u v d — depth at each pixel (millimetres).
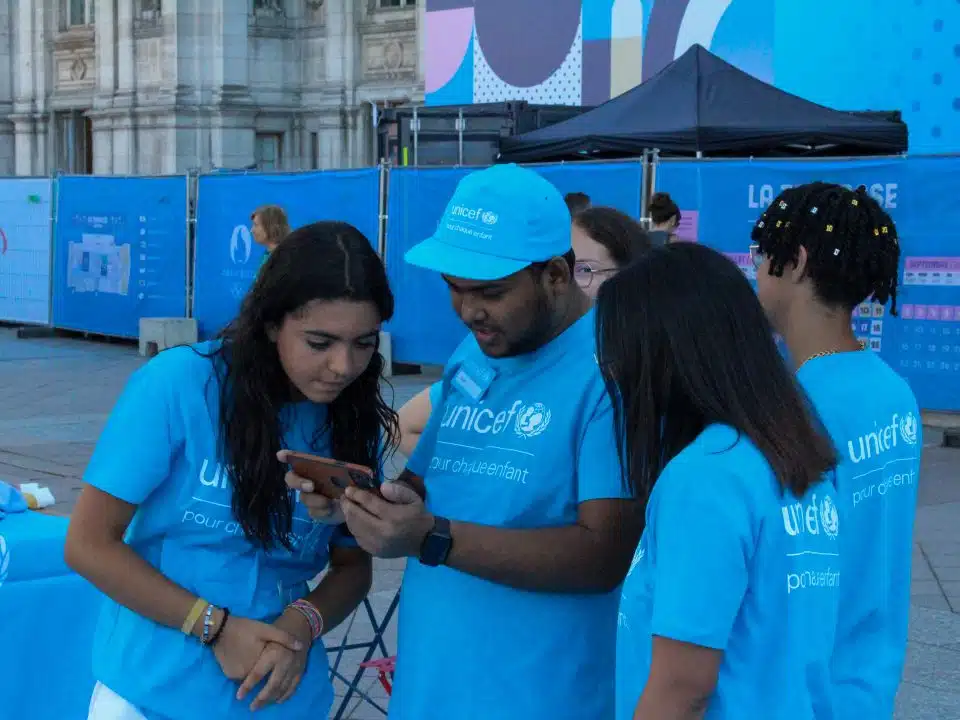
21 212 17109
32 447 9148
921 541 6656
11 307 17516
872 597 2182
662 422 1917
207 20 27328
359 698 4406
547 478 2221
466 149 15328
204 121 27547
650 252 1966
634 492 2020
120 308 15641
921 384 9359
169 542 2285
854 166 9461
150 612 2234
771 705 1812
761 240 2328
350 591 2461
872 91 14352
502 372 2350
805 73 14953
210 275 14422
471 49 19234
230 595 2287
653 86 11398
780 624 1821
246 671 2242
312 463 2139
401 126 15828
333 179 12859
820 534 1902
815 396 2217
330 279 2117
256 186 13695
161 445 2217
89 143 32188
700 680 1751
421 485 2471
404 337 12445
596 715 2240
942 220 9164
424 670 2322
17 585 3436
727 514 1762
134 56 28828
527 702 2223
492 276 2150
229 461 2229
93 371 13758
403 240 12312
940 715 4414
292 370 2197
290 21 27844
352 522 2121
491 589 2262
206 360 2262
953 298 9188
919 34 13906
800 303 2293
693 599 1746
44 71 32469
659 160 10250
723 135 10750
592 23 17500
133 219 15320
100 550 2219
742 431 1834
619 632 1921
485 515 2271
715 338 1863
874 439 2211
